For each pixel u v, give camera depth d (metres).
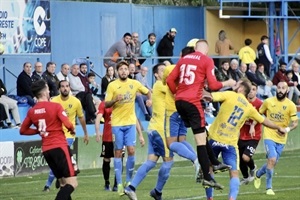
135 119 35.00
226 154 28.98
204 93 28.42
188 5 66.62
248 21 66.31
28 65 46.81
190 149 29.94
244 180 37.12
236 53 65.44
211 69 26.98
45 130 26.55
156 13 61.03
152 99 31.52
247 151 36.16
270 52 63.06
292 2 65.38
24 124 26.86
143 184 38.34
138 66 52.94
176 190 35.38
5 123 44.88
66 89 35.69
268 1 62.16
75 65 48.44
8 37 49.84
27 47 51.03
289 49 69.06
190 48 28.83
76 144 44.69
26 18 50.84
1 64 50.81
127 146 34.62
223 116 28.84
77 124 47.16
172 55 58.06
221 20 64.69
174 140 29.98
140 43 55.38
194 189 35.81
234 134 28.91
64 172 26.53
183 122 29.89
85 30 56.59
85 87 48.69
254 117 29.14
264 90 57.34
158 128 31.05
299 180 39.44
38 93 26.75
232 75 55.44
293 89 59.34
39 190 35.97
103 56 56.31
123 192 32.91
